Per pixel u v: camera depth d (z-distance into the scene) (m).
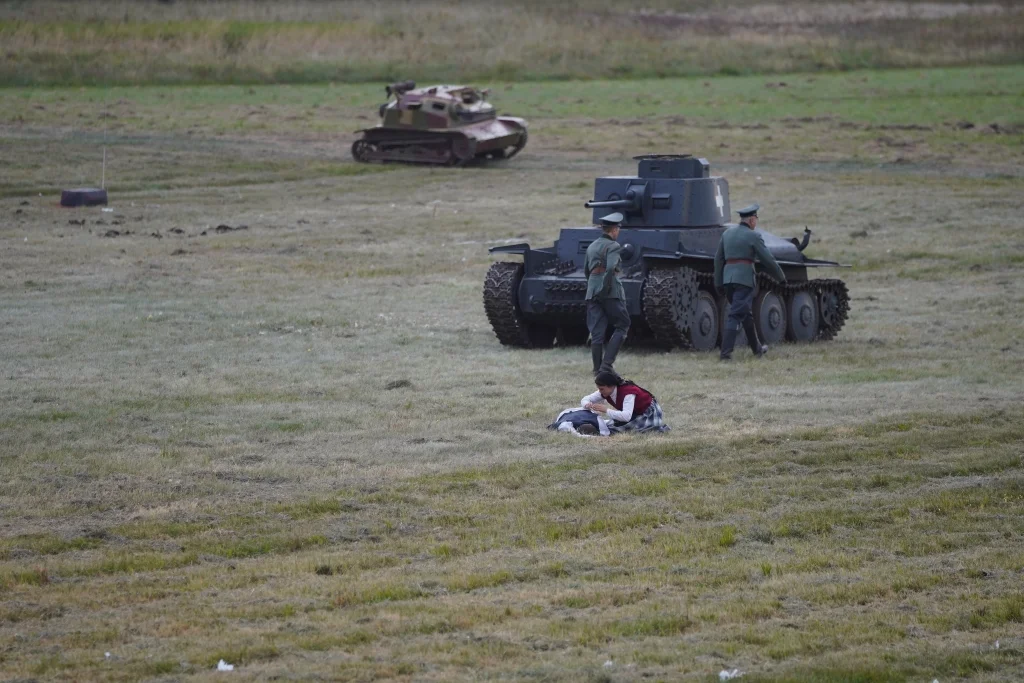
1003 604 29.22
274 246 101.19
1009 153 143.75
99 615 28.69
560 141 158.50
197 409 50.53
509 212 117.31
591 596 29.92
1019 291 83.19
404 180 136.88
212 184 133.25
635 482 39.56
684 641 27.28
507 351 65.44
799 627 28.05
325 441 45.38
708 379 57.16
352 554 33.03
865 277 90.00
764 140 155.50
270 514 36.50
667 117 173.50
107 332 67.88
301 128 166.12
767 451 43.25
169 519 35.91
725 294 65.81
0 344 64.19
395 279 88.31
